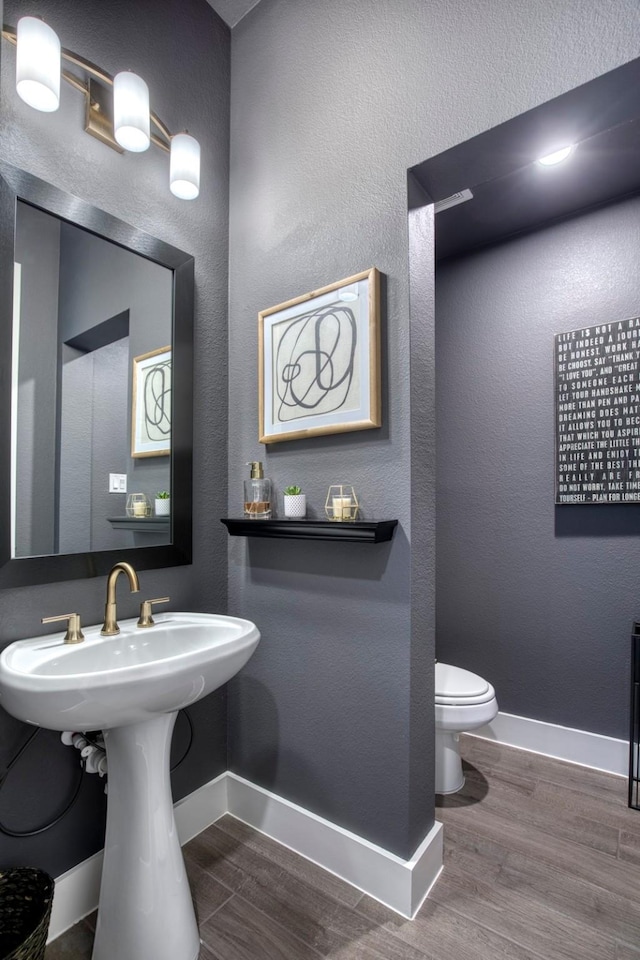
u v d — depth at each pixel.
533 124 1.17
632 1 1.02
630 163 1.85
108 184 1.39
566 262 2.19
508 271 2.35
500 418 2.35
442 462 2.52
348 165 1.46
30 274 1.20
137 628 1.31
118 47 1.43
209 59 1.75
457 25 1.26
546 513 2.20
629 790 1.75
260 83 1.73
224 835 1.56
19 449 1.17
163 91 1.56
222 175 1.78
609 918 1.24
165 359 1.53
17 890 1.11
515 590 2.27
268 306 1.66
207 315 1.70
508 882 1.36
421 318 1.38
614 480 2.02
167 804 1.16
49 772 1.21
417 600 1.30
